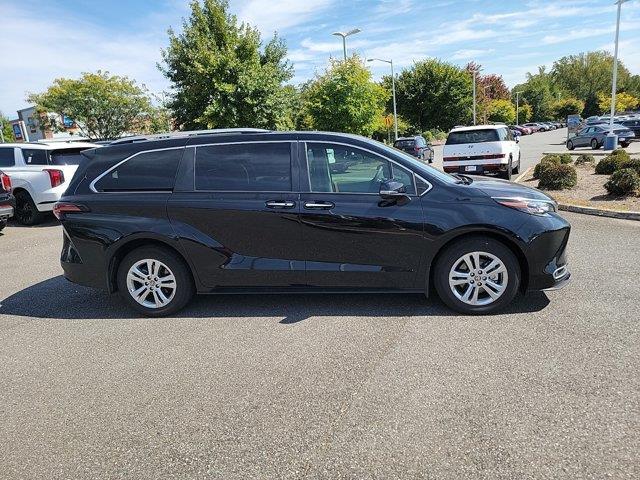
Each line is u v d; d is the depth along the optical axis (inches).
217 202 176.1
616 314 160.2
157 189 182.1
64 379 141.3
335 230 170.6
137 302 185.6
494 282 166.6
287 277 176.9
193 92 774.5
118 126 1237.7
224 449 106.0
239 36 796.6
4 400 131.5
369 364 138.6
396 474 94.9
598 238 265.1
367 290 174.6
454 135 532.4
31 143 427.8
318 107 960.9
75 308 202.1
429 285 180.5
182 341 162.4
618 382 120.3
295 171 175.0
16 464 105.0
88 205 184.9
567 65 4215.1
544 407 112.3
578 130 1168.2
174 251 182.4
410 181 170.2
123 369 145.2
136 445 109.2
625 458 94.6
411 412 114.4
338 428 110.3
